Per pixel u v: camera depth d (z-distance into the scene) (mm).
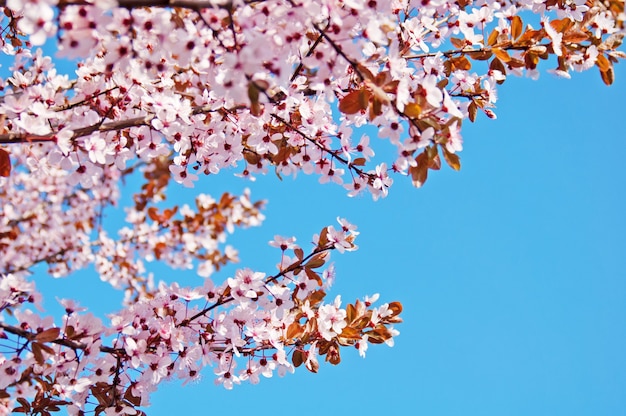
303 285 3855
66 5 2537
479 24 4109
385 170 3916
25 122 2971
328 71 2955
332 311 3834
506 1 4465
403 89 2760
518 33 3863
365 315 3994
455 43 4035
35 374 3256
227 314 3754
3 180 5695
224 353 3801
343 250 3846
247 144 4156
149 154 3885
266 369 3840
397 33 4051
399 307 4074
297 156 4074
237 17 2793
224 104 3916
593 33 3914
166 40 2889
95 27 2613
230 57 2566
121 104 3908
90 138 3404
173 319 3734
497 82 4227
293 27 2822
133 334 3578
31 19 2449
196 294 3742
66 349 3377
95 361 3535
